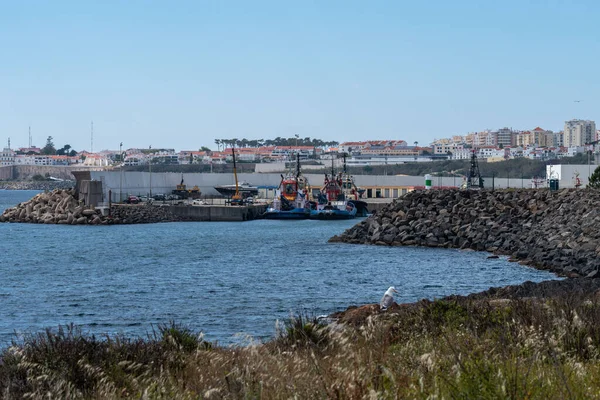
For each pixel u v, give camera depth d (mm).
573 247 72375
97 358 18344
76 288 57812
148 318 42938
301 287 55906
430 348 16609
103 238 118375
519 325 18188
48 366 17203
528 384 11750
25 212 166250
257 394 12281
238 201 194625
